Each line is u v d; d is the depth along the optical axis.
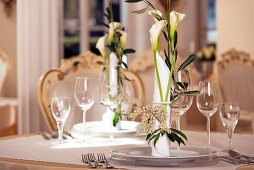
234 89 5.16
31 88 4.82
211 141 2.32
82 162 1.83
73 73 3.12
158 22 1.87
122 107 2.37
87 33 7.71
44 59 4.86
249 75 5.23
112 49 2.43
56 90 3.02
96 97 3.11
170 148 1.95
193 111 8.02
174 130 1.85
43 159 1.90
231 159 1.86
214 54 7.69
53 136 2.39
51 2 4.88
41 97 2.96
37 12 4.81
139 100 3.20
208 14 8.85
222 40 7.08
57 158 1.92
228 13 7.00
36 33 4.82
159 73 1.88
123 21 7.97
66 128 2.99
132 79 3.21
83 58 3.22
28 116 4.81
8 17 7.78
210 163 1.81
